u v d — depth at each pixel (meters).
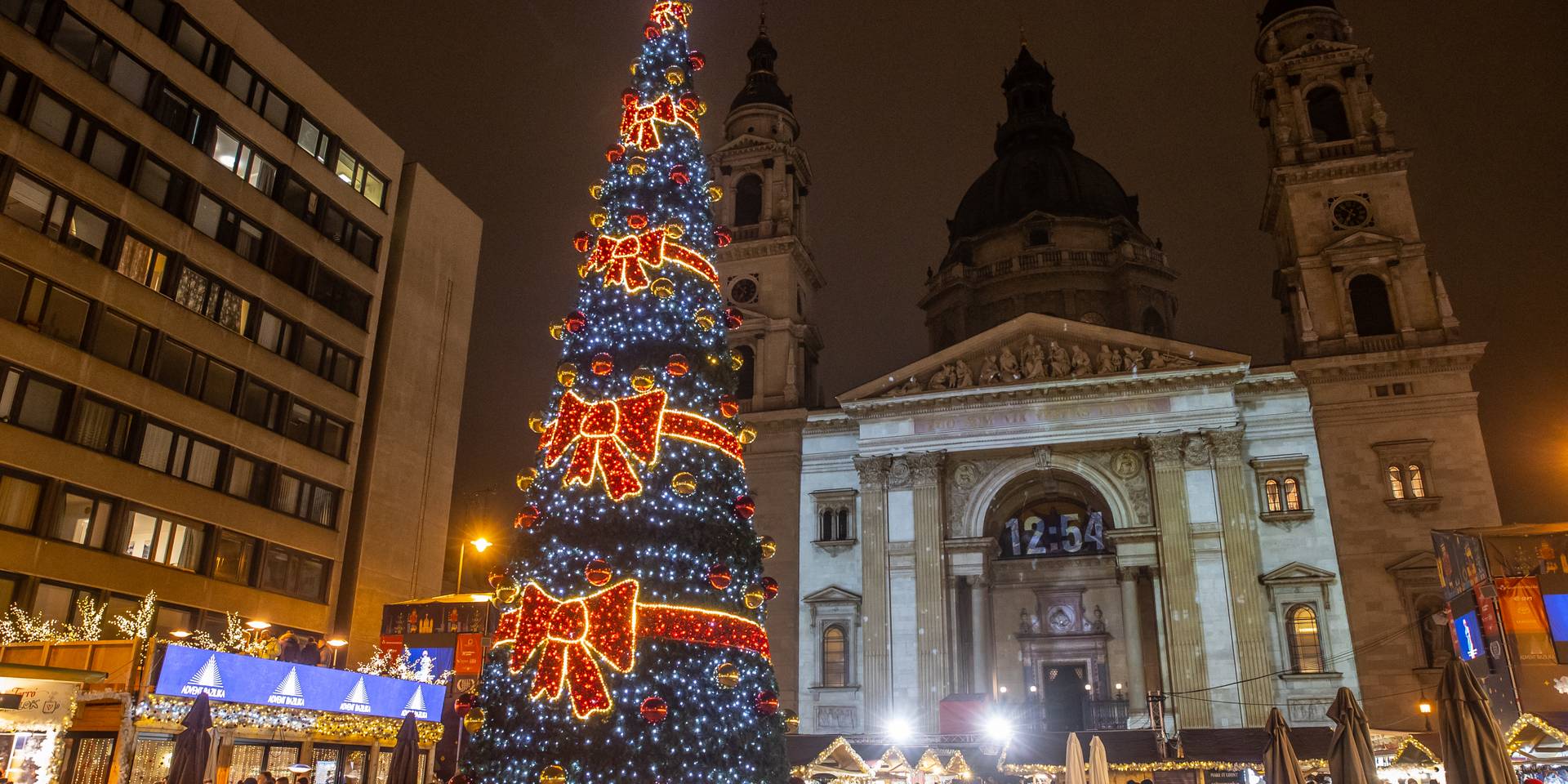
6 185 35.81
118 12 40.88
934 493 60.53
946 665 56.91
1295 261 61.16
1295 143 63.75
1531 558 31.86
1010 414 60.69
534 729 19.77
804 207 76.31
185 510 41.62
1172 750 37.53
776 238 70.12
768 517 63.38
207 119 44.72
